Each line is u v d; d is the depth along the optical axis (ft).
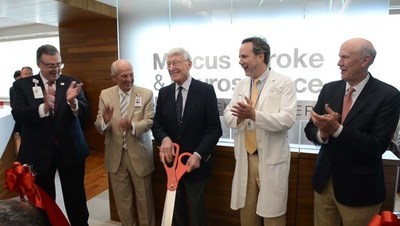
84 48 16.52
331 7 6.56
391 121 4.32
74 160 6.62
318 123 4.32
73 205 7.00
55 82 6.47
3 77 26.13
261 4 7.10
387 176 5.80
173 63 5.76
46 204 2.85
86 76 16.71
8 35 24.29
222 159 7.08
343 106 4.77
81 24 16.35
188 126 5.91
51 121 6.30
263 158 5.39
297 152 6.48
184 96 6.00
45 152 6.33
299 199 6.57
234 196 5.81
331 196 4.92
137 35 8.16
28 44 24.70
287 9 6.89
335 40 6.60
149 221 7.14
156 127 6.23
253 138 5.58
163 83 7.95
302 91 6.92
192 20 7.70
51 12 14.21
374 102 4.42
